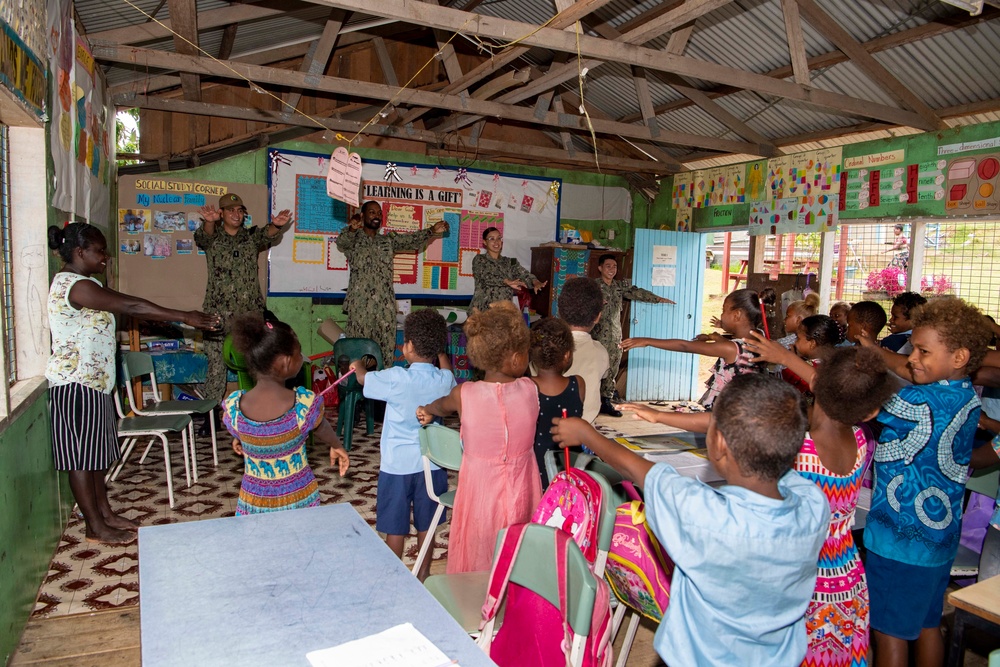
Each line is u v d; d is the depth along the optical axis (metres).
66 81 3.76
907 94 5.15
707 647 1.42
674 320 7.91
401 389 2.82
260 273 6.93
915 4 4.50
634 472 1.67
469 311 6.85
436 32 5.64
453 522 2.47
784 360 2.41
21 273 3.25
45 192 3.24
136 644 2.73
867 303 4.14
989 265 5.67
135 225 6.51
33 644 2.71
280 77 5.23
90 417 3.40
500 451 2.42
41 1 3.11
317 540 1.89
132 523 3.74
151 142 6.55
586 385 3.14
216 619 1.48
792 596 1.42
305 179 7.04
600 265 7.00
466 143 7.26
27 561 2.87
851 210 6.20
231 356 4.75
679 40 4.50
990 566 2.49
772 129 6.65
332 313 7.29
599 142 8.30
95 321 3.39
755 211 7.19
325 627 1.46
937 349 2.14
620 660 2.34
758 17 5.22
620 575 2.03
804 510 1.44
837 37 4.86
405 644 1.40
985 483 3.02
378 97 5.55
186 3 4.00
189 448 5.13
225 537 1.90
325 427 2.71
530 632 1.68
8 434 2.60
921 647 2.25
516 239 8.05
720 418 1.44
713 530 1.38
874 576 2.21
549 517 1.96
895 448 2.17
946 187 5.42
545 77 5.38
